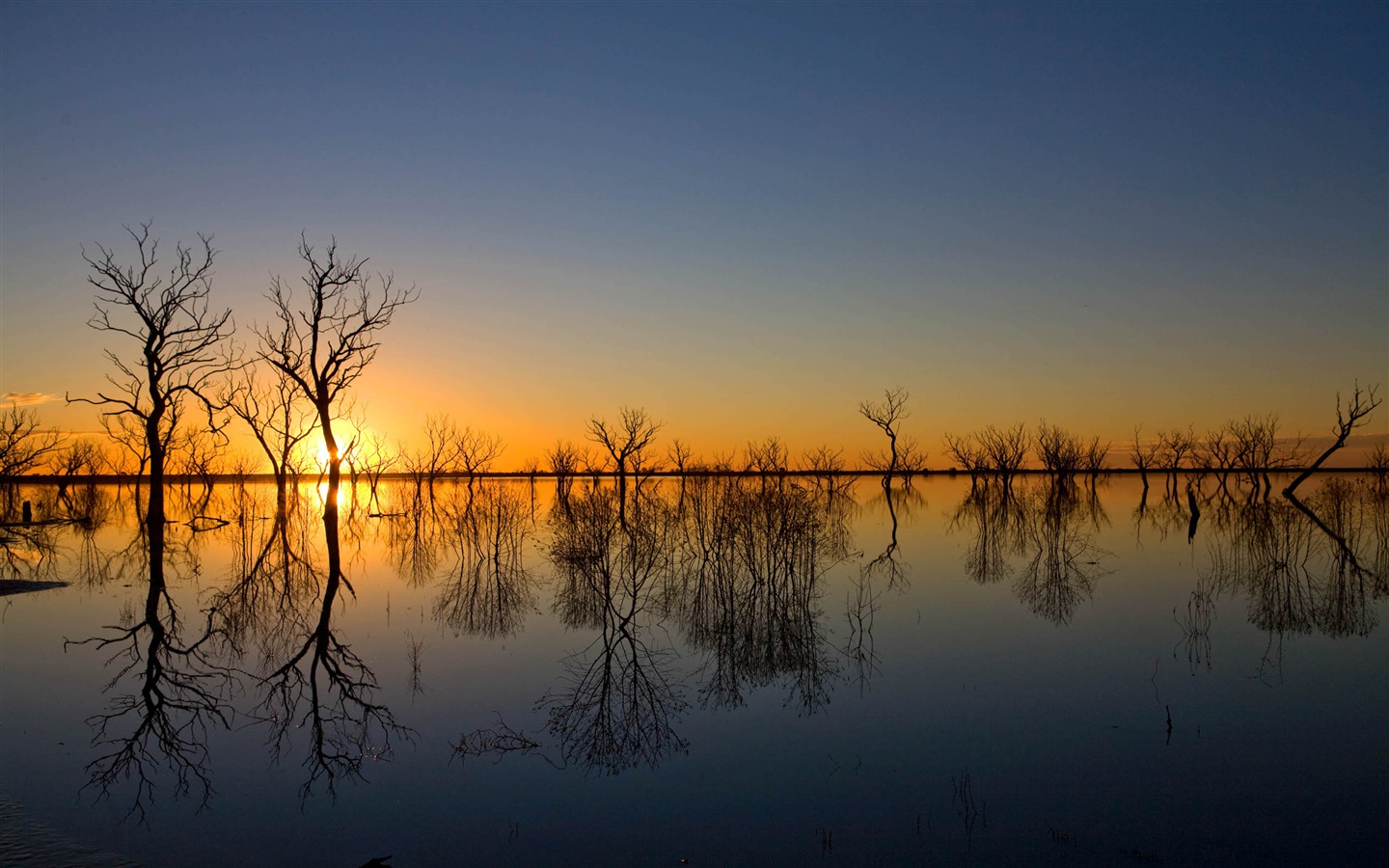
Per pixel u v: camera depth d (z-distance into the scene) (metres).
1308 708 11.01
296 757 9.37
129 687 11.98
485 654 13.85
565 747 9.66
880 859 7.21
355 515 46.81
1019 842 7.52
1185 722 10.46
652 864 7.12
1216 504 50.69
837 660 13.40
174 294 31.97
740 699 11.40
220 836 7.52
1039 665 13.03
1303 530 31.84
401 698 11.44
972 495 63.97
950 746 9.71
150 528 31.17
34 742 9.82
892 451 70.06
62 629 15.84
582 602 18.45
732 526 24.72
